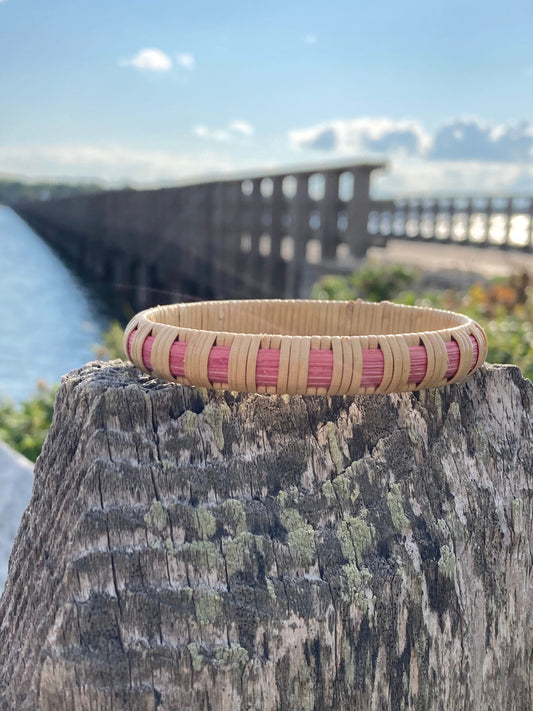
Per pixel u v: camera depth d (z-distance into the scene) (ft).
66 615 0.34
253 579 0.37
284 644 0.36
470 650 0.42
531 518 0.46
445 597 0.41
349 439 0.42
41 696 0.34
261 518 0.39
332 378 0.39
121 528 0.36
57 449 0.43
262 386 0.39
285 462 0.41
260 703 0.36
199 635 0.35
